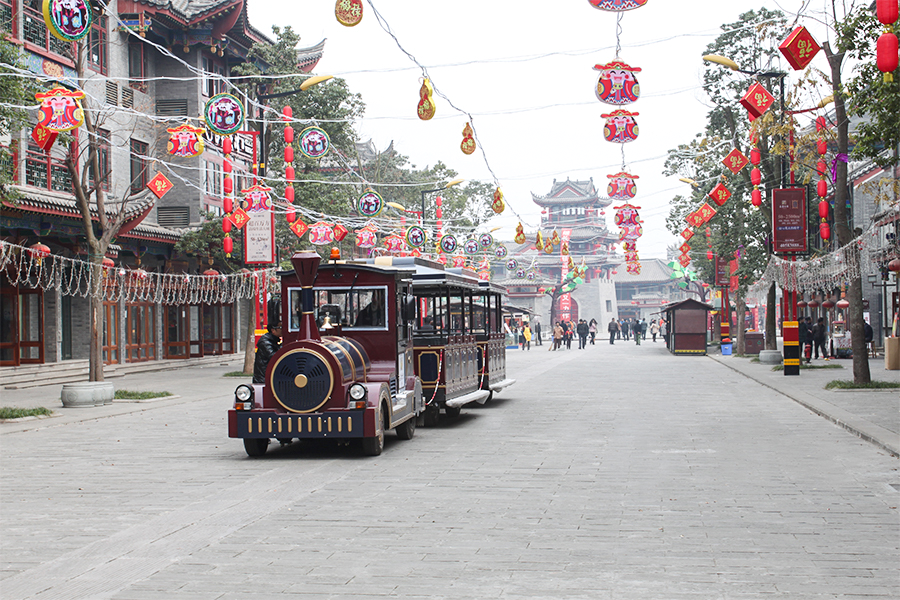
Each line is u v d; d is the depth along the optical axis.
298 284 13.73
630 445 12.64
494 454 12.00
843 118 21.00
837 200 21.30
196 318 37.00
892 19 8.73
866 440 12.91
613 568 6.30
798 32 10.55
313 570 6.36
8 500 9.10
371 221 34.09
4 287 26.03
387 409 12.66
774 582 5.93
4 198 18.12
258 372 13.42
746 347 43.88
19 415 16.81
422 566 6.42
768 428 14.54
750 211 35.75
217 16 34.34
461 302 17.30
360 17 11.62
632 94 15.05
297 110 32.41
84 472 10.91
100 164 29.48
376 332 13.59
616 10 11.75
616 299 111.31
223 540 7.30
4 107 16.33
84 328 28.72
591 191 104.69
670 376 28.70
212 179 36.00
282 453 12.54
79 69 20.34
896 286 34.84
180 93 34.78
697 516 7.99
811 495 8.93
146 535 7.49
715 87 30.72
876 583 5.89
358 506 8.62
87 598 5.75
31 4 25.98
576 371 31.98
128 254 31.12
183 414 18.25
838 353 36.69
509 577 6.11
